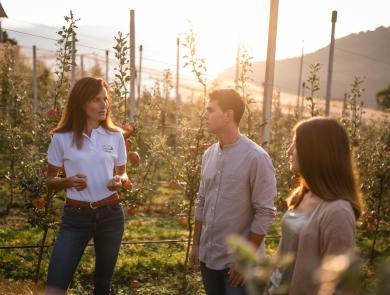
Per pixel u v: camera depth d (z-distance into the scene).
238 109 2.93
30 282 4.84
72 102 3.26
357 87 7.38
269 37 5.98
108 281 3.44
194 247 3.31
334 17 8.30
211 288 3.10
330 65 8.45
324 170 1.97
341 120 7.45
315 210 1.98
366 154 7.86
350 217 1.87
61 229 3.26
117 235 3.34
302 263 1.96
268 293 2.16
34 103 11.46
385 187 7.44
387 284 0.59
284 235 2.14
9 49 12.71
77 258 3.22
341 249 1.84
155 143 6.20
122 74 4.97
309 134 2.01
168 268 5.94
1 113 10.61
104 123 3.43
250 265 0.67
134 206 5.21
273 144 11.88
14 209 8.55
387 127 9.56
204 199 3.24
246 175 2.88
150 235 7.75
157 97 11.74
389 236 8.45
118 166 3.50
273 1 5.93
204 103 5.23
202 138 5.26
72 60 4.94
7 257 5.55
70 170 3.27
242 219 2.94
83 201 3.22
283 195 6.72
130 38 7.01
